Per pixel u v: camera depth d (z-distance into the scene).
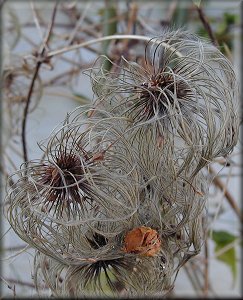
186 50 0.21
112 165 0.20
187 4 0.34
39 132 0.34
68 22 0.40
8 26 0.36
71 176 0.20
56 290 0.22
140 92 0.21
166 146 0.20
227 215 0.41
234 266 0.39
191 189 0.21
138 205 0.20
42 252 0.21
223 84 0.21
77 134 0.20
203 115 0.20
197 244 0.22
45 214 0.20
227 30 0.38
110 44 0.33
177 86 0.20
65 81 0.37
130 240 0.20
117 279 0.22
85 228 0.21
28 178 0.20
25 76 0.33
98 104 0.21
